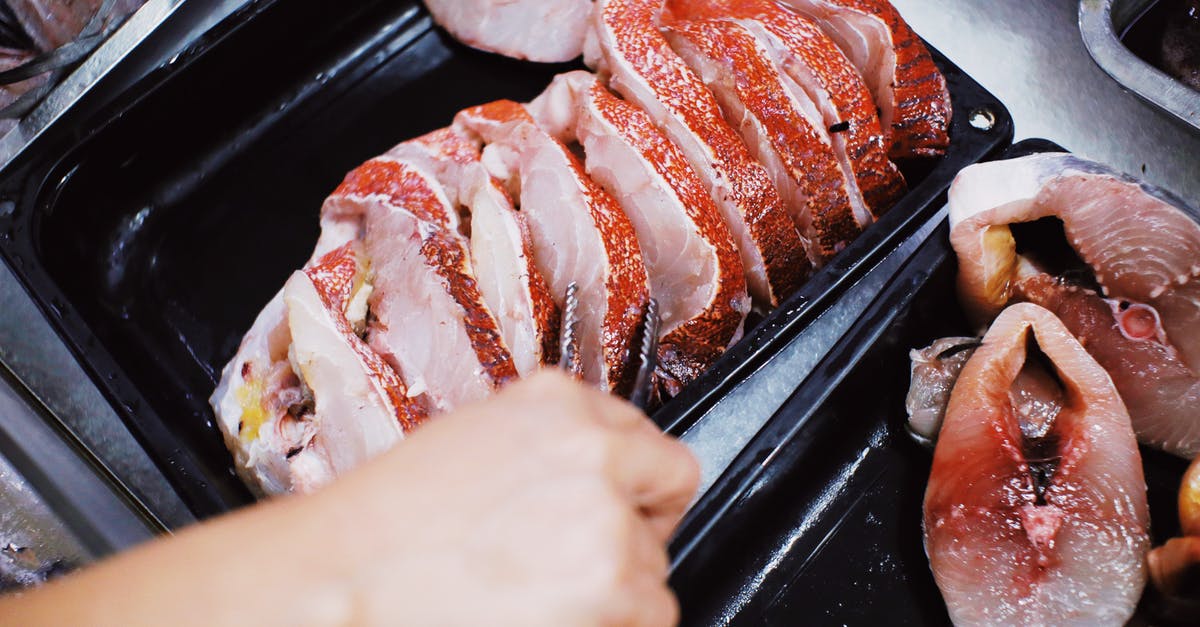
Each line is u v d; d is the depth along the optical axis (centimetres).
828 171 66
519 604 31
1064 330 62
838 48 68
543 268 63
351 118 73
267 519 35
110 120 66
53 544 61
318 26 72
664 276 64
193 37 72
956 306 66
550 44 73
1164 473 62
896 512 63
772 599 62
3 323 66
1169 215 61
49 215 66
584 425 36
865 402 64
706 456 64
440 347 61
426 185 64
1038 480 60
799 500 63
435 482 34
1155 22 72
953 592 59
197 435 65
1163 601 58
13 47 71
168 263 69
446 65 74
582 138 65
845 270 63
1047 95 73
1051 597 58
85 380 65
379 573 32
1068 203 61
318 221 71
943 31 75
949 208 63
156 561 35
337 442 60
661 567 35
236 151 71
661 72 65
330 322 61
